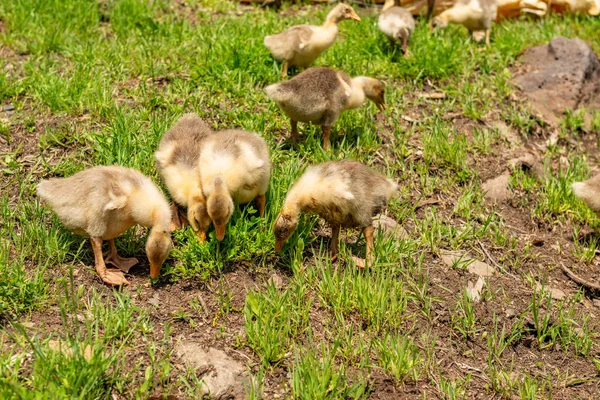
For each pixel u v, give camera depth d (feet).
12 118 9.82
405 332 8.59
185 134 9.15
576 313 8.96
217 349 8.31
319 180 8.81
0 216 8.96
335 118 9.84
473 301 8.81
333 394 8.11
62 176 9.37
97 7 11.54
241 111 10.09
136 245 8.89
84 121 9.89
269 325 8.36
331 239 9.04
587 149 10.73
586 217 9.82
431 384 8.33
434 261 9.13
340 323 8.54
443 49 11.12
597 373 8.57
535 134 10.68
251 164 8.88
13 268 8.50
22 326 8.09
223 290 8.66
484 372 8.47
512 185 10.00
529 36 11.82
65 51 10.75
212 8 12.02
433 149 10.06
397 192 9.69
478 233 9.45
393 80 10.91
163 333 8.36
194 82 10.43
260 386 8.14
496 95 10.90
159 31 11.16
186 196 8.86
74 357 7.93
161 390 8.05
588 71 11.20
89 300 8.48
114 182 8.55
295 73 10.84
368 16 11.93
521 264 9.30
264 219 9.00
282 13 12.22
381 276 8.74
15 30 11.04
